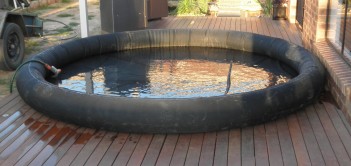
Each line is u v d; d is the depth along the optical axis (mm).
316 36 5516
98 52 6551
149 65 6082
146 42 6953
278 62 6094
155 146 3455
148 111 3586
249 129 3752
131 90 5078
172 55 6602
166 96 4855
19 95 4602
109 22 7406
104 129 3730
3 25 5309
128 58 6449
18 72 4781
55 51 5762
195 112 3590
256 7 9312
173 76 5570
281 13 8633
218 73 5672
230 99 3691
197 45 7043
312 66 4672
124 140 3564
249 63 6102
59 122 3928
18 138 3609
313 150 3348
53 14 9969
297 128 3756
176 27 8086
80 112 3725
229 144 3475
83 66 6008
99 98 3721
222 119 3639
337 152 3307
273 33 7484
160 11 8789
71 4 11516
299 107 4082
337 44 5266
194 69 5871
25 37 6895
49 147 3447
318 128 3750
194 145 3467
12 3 6219
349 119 3838
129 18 7469
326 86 4797
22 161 3227
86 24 6852
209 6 9633
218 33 6914
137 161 3217
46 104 3928
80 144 3496
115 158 3264
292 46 5848
